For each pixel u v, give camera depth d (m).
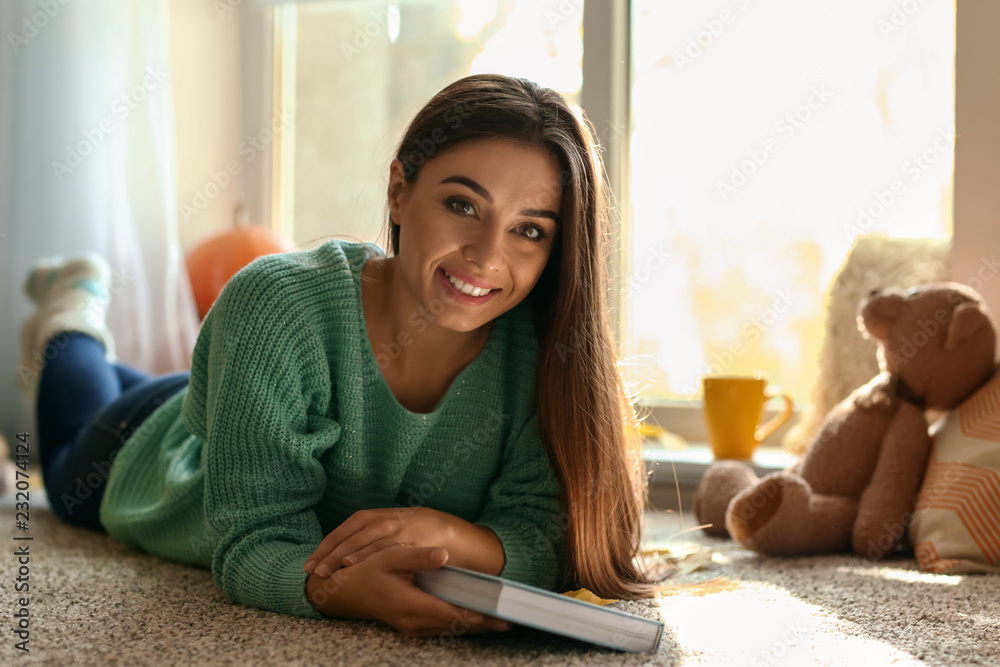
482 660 0.71
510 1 1.92
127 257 1.95
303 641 0.73
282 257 0.95
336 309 0.93
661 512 1.61
